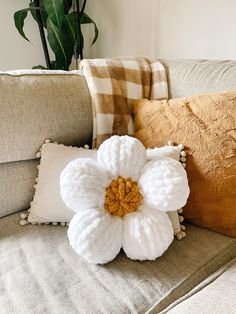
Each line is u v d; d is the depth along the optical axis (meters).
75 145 1.08
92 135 1.09
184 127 0.90
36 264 0.77
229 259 0.79
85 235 0.72
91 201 0.76
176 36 1.46
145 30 1.58
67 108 1.02
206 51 1.38
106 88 1.08
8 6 1.73
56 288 0.69
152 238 0.73
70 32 1.61
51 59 1.97
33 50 1.90
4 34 1.76
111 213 0.78
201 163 0.85
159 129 0.95
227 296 0.58
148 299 0.65
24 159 1.00
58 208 0.91
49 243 0.85
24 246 0.84
